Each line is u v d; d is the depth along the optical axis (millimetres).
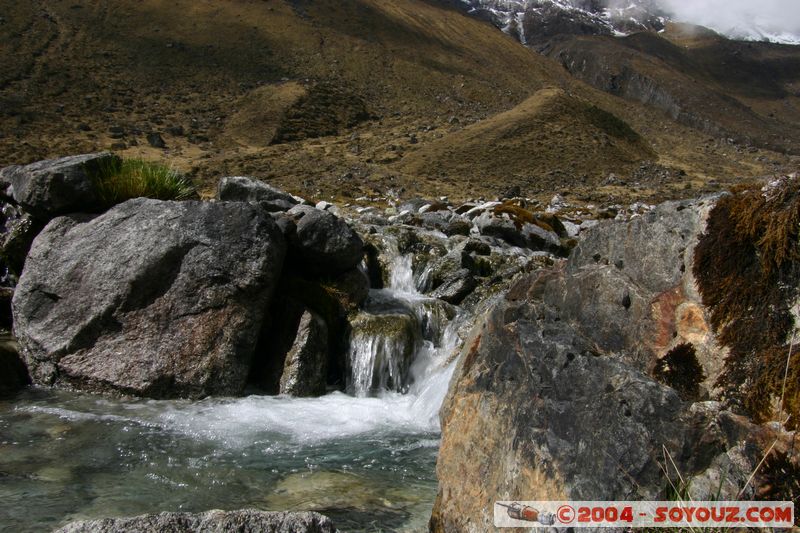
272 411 8344
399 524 5289
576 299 5047
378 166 67062
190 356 8758
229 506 5523
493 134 85688
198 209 9375
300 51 120188
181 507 5453
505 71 154375
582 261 5328
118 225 9484
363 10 154625
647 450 3393
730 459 3264
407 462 6844
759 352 3713
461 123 98562
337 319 10352
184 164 57156
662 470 3320
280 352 9492
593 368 3939
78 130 65750
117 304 8930
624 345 4523
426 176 66500
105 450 6730
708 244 4262
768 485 3131
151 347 8781
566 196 55312
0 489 5609
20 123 63125
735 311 3947
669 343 4238
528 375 4328
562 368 4109
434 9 195750
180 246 9094
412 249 15008
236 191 15297
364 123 95500
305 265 10828
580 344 4379
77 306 9047
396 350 10094
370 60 126250
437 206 23625
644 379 3674
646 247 4773
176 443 7043
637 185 68188
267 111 87688
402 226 16703
